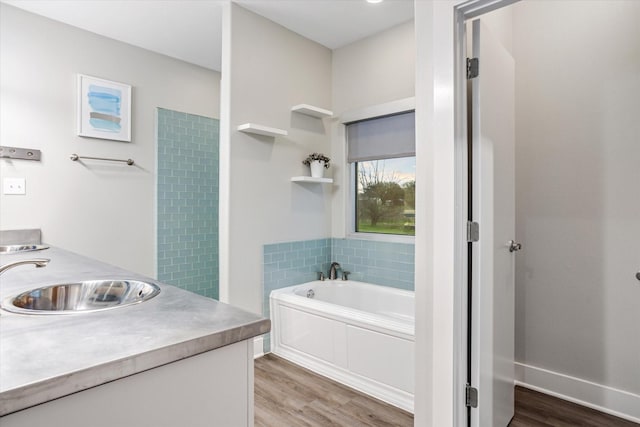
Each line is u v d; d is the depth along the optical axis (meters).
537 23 2.46
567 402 2.32
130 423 0.72
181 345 0.77
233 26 2.74
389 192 3.32
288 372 2.69
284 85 3.14
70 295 1.35
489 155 1.78
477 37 1.67
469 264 1.69
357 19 3.01
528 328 2.52
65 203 2.90
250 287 2.91
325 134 3.55
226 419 0.88
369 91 3.32
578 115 2.31
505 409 2.02
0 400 0.55
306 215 3.37
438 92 1.65
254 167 2.93
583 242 2.31
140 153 3.34
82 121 2.97
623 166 2.16
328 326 2.62
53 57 2.85
